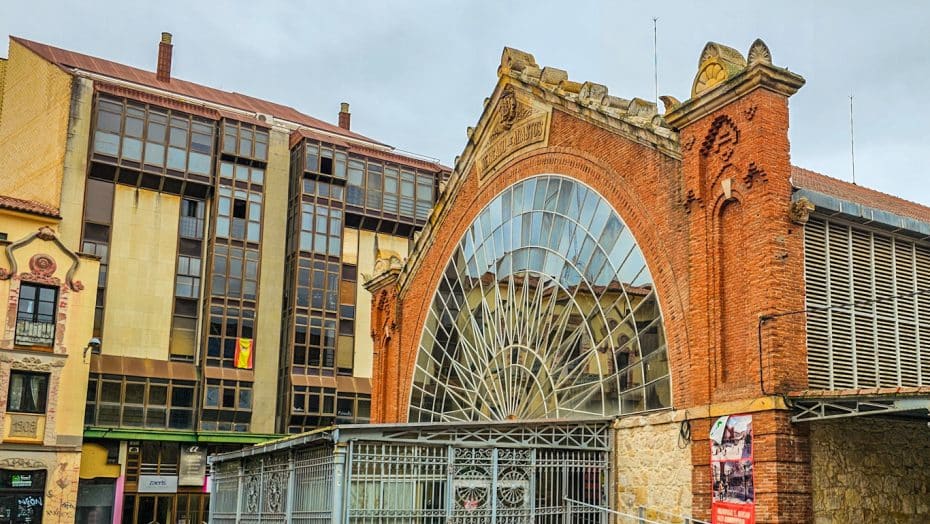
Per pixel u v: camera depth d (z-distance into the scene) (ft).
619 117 72.02
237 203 174.60
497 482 67.15
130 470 156.46
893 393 49.03
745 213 59.52
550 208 80.64
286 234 180.96
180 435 160.66
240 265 173.27
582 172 76.84
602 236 73.46
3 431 129.80
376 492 64.03
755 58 58.95
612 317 71.15
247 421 168.96
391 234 189.37
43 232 137.39
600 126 74.90
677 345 64.08
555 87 81.05
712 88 61.77
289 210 181.68
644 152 69.62
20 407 132.77
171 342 165.89
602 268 73.00
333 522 61.87
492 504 66.64
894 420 59.93
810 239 59.98
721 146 61.87
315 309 176.65
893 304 63.00
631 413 68.13
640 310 68.18
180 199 170.91
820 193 60.08
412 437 65.82
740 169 59.82
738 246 60.18
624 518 67.21
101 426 154.81
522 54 88.63
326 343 176.96
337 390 175.32
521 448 68.28
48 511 131.54
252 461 84.02
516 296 83.71
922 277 65.26
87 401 155.12
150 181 166.91
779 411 55.16
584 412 73.05
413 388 99.25
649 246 67.97
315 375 174.81
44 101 168.04
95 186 162.91
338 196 183.11
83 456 152.56
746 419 56.95
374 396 105.91
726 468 57.98
